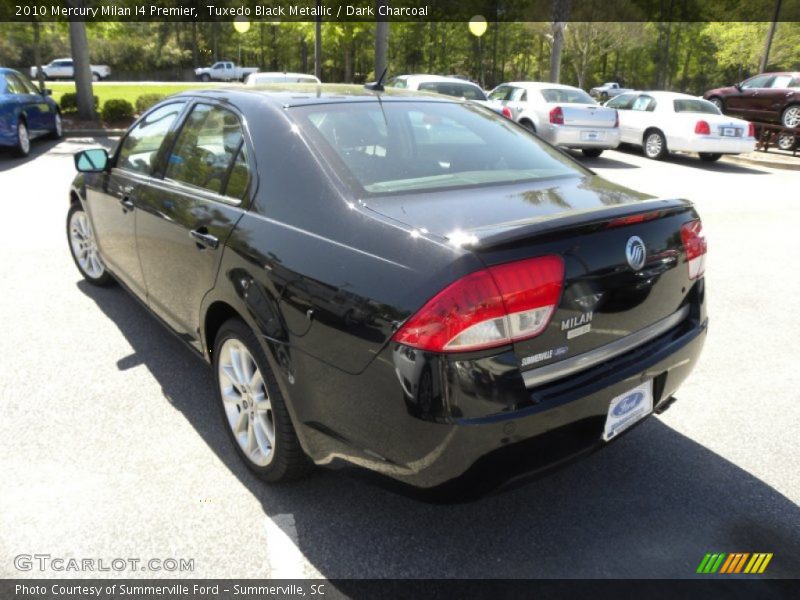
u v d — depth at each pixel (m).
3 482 2.77
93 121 17.42
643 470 3.00
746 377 3.98
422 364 1.98
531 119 13.97
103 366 3.85
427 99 3.33
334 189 2.46
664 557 2.46
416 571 2.37
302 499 2.73
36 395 3.49
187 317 3.25
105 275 5.00
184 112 3.52
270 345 2.46
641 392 2.49
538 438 2.14
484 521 2.64
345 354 2.18
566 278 2.12
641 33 46.47
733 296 5.47
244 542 2.48
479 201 2.46
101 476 2.83
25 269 5.52
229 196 2.88
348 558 2.42
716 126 13.87
